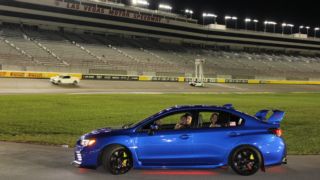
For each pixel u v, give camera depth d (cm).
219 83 8775
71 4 9144
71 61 7638
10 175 895
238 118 961
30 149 1231
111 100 3703
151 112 2588
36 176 888
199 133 932
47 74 6538
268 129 952
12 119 2038
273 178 909
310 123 2159
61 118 2139
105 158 916
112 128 983
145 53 9719
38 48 7675
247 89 8088
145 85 7125
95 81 6950
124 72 7788
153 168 938
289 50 14512
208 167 937
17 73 6184
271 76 10519
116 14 10006
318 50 15012
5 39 7525
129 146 920
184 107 961
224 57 11694
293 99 4919
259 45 13738
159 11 11406
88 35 9694
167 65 9294
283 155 950
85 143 929
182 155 927
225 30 12938
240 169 931
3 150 1209
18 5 8419
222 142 931
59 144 1338
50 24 8975
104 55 8556
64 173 922
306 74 11606
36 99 3497
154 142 923
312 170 998
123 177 897
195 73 8688
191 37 12112
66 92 5006
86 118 2169
